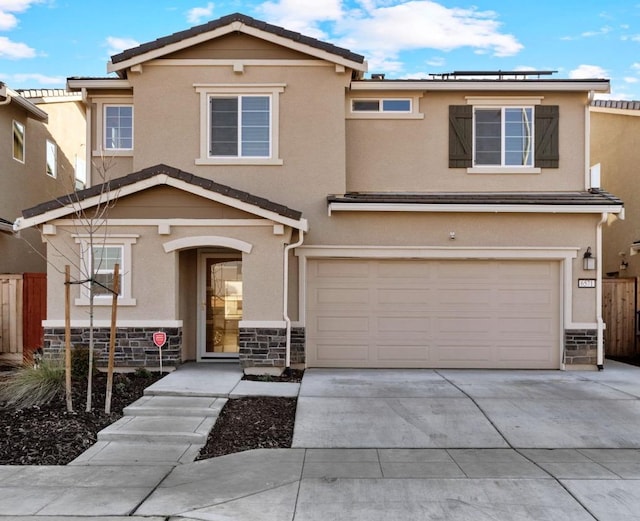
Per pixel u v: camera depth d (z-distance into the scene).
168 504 5.27
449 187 12.73
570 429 7.63
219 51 12.26
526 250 11.99
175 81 12.24
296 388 9.61
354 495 5.48
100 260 10.32
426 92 12.79
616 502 5.34
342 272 12.13
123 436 7.20
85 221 10.30
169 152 12.19
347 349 12.07
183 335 11.73
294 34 11.97
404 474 6.05
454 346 12.12
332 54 12.02
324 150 12.20
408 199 11.86
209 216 10.73
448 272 12.16
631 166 15.55
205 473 6.11
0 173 14.84
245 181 12.18
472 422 7.88
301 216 11.22
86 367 9.77
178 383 9.55
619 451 6.86
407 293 12.14
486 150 12.85
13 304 12.68
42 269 17.14
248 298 10.70
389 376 10.97
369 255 11.99
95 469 6.22
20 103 15.12
